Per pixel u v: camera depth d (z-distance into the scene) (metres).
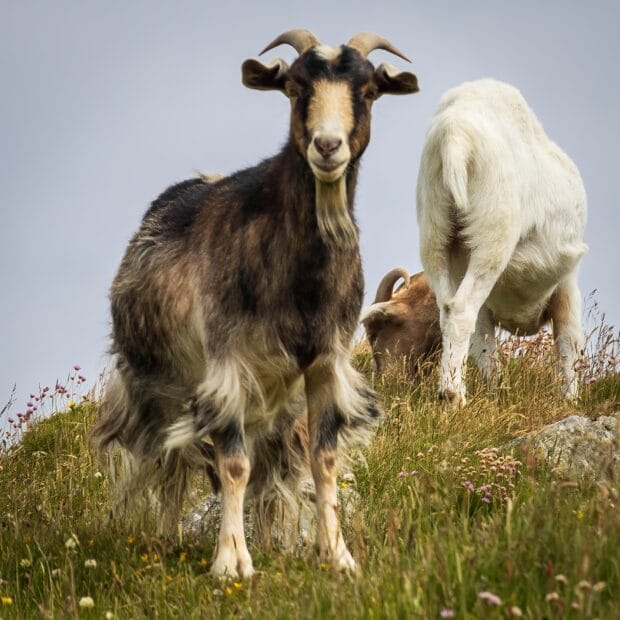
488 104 16.66
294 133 9.86
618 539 7.49
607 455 10.62
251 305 10.26
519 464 11.87
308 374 10.66
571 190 17.41
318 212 9.84
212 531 11.88
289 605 7.67
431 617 6.79
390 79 9.95
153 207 12.42
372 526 10.68
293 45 10.45
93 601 9.01
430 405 15.29
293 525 11.30
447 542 8.11
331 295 10.28
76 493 13.39
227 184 11.38
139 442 12.28
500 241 15.92
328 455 10.55
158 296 11.25
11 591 9.70
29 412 16.11
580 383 17.20
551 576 6.88
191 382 11.52
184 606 8.61
